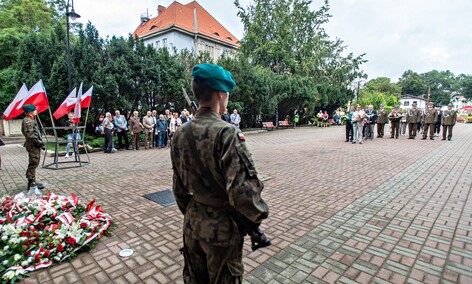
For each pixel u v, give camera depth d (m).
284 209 4.21
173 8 36.78
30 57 12.30
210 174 1.36
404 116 16.56
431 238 3.22
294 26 29.38
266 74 21.34
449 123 13.09
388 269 2.62
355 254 2.90
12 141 17.27
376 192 5.03
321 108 29.25
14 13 21.97
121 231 3.52
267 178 6.13
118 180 6.11
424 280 2.44
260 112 20.11
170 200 4.70
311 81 25.84
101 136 12.80
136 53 13.56
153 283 2.47
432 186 5.36
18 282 2.50
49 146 11.88
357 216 3.91
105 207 4.38
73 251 2.93
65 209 3.72
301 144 12.46
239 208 1.24
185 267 1.58
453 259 2.77
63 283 2.48
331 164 7.70
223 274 1.37
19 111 6.49
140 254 2.97
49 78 11.84
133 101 13.58
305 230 3.48
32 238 2.96
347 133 12.95
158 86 13.55
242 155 1.27
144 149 11.73
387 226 3.57
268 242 1.46
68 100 7.86
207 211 1.39
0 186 5.73
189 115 12.70
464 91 77.44
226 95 1.49
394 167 7.17
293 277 2.52
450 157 8.53
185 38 34.69
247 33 30.14
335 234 3.37
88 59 12.00
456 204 4.34
